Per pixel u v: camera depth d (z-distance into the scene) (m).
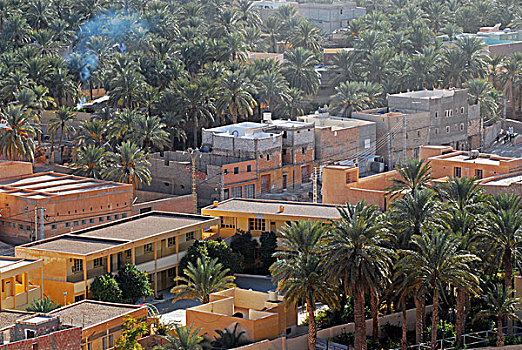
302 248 98.06
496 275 110.69
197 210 159.12
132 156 156.50
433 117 195.25
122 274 112.88
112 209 143.75
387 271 94.06
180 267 121.44
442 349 98.81
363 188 142.62
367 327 103.25
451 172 144.12
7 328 88.00
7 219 138.00
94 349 93.56
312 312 96.44
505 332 104.19
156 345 96.50
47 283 110.81
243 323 96.31
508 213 100.12
